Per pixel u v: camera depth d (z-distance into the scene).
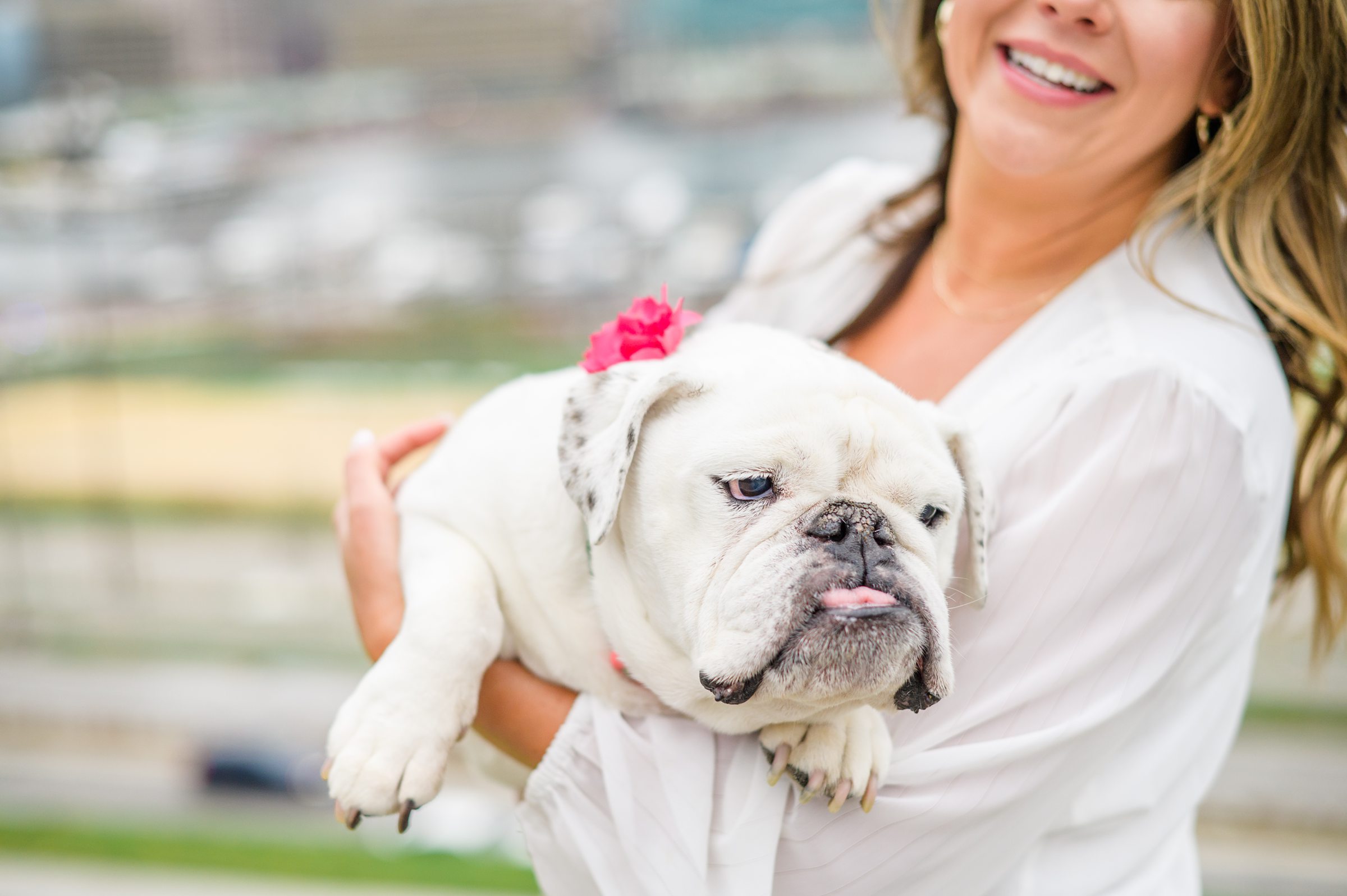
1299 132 1.77
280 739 16.06
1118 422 1.64
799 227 2.59
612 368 1.66
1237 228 1.84
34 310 22.75
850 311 2.34
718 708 1.59
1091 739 1.60
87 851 13.20
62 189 22.84
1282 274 1.84
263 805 15.04
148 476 21.30
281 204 24.17
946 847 1.57
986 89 1.93
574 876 1.69
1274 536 1.80
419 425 2.18
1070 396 1.70
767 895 1.54
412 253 22.89
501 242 22.84
